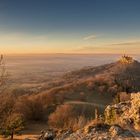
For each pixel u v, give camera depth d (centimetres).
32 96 13525
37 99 13262
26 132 9288
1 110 2856
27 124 11056
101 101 17875
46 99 14425
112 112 2972
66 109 11406
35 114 12450
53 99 15125
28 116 12119
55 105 13825
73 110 11681
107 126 1620
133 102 2856
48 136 1728
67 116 10875
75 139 1537
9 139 6141
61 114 10925
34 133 9175
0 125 2889
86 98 18012
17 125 6166
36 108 12638
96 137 1501
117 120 2733
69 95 17962
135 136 1490
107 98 18700
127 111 2842
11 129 5688
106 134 1524
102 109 12175
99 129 1588
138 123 2405
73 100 16812
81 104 12862
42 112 12825
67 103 13612
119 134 1511
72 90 19025
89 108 12156
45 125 11156
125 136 1489
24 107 12056
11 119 2978
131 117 2578
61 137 1639
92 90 19838
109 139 1462
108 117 2977
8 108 2897
